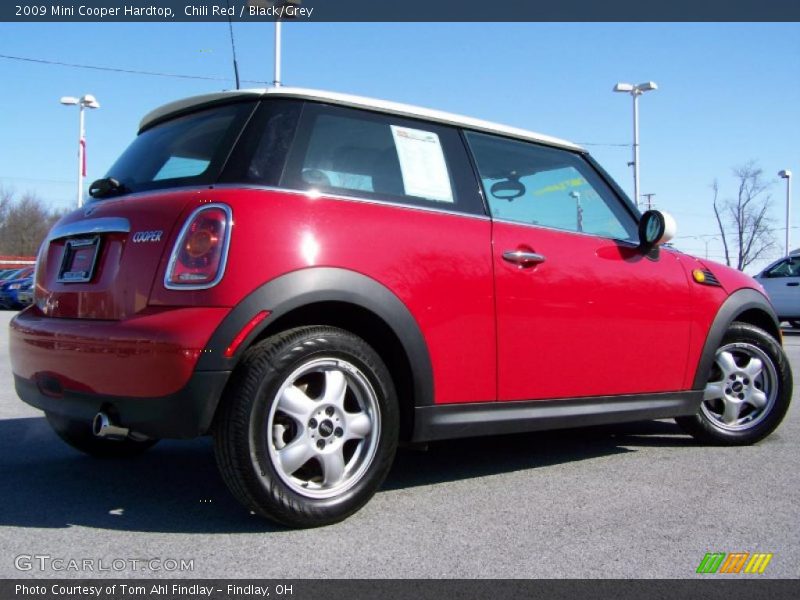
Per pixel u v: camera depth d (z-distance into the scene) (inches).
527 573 106.7
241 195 118.0
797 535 123.3
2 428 197.3
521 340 143.7
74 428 157.2
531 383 145.9
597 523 127.8
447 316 133.8
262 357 114.6
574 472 161.0
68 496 138.9
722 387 185.6
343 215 125.4
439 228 136.1
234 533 119.4
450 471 160.7
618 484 151.8
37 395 133.2
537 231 151.0
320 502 120.3
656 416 169.0
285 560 109.1
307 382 122.5
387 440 126.5
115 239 125.8
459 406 136.7
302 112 129.7
